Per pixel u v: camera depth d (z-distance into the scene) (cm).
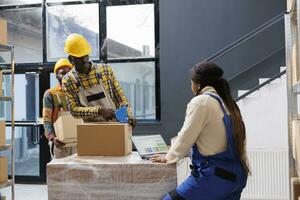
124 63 565
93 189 194
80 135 219
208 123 197
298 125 241
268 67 524
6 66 582
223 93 205
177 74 543
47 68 582
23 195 502
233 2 530
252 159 470
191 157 207
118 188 193
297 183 274
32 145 587
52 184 197
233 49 531
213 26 535
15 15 599
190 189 191
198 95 205
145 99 561
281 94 463
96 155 218
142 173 192
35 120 588
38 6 588
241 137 196
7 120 591
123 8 563
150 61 556
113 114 239
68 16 582
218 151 195
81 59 251
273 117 465
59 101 321
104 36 568
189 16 541
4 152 595
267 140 467
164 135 546
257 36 526
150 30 556
